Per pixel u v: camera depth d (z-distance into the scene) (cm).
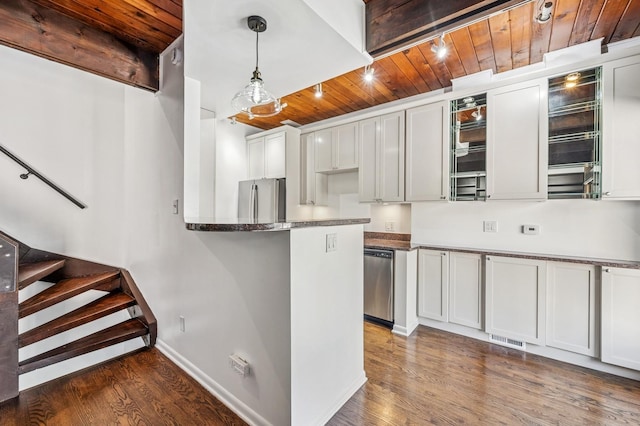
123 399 184
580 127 228
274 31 162
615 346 208
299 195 422
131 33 211
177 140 215
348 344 192
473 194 278
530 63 260
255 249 161
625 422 167
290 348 145
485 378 210
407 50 236
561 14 193
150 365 224
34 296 242
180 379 206
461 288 280
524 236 268
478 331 275
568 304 228
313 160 408
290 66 201
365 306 319
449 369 222
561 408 178
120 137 305
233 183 437
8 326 185
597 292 217
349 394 189
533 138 244
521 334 248
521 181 250
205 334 197
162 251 239
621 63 209
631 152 207
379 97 338
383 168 333
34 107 276
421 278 304
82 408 176
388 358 239
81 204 290
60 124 289
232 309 175
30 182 274
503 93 257
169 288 232
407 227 352
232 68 203
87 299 296
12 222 267
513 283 252
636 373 207
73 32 196
